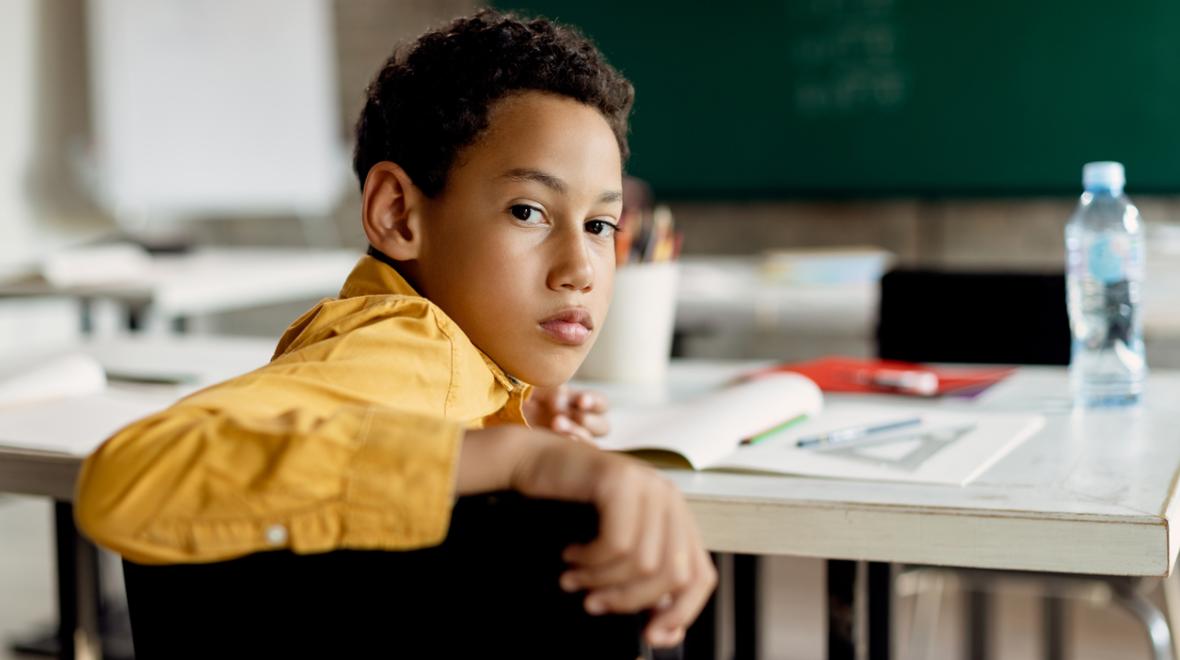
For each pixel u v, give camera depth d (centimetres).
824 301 265
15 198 438
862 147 381
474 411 76
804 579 285
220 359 163
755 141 391
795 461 99
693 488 92
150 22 446
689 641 167
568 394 109
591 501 56
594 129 79
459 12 431
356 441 58
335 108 451
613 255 84
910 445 104
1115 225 136
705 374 154
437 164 79
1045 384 142
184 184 452
